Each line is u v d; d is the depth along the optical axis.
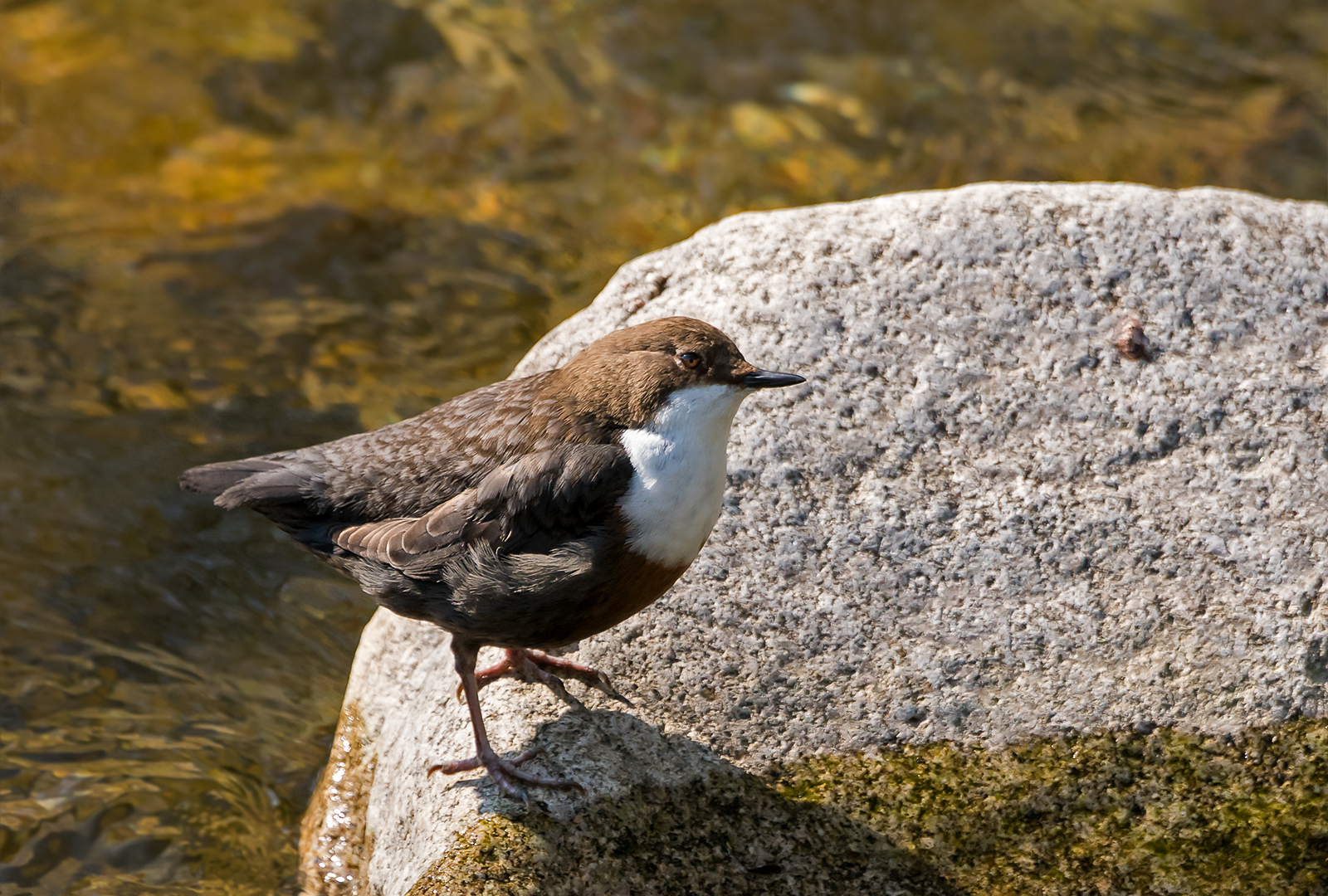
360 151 16.50
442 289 14.66
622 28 18.41
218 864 9.09
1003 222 8.98
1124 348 8.53
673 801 7.24
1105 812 7.26
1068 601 7.88
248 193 15.81
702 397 7.26
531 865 6.82
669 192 15.96
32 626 11.09
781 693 7.73
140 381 13.48
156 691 10.60
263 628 11.28
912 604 7.96
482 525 7.23
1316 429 8.23
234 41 17.92
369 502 7.57
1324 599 7.75
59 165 16.02
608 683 7.84
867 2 18.78
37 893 8.87
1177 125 16.77
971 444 8.38
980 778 7.41
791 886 6.98
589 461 7.16
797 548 8.16
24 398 13.20
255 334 14.05
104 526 12.06
